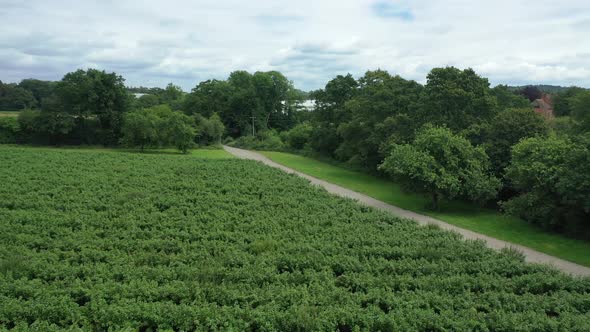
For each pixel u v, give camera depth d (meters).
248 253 19.97
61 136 82.00
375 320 13.90
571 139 31.67
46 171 38.56
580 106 42.28
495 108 44.03
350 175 56.62
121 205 27.62
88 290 15.10
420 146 37.66
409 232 23.98
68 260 18.41
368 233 23.34
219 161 50.75
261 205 28.89
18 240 20.34
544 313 14.91
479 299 15.91
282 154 83.31
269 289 15.83
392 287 16.95
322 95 70.75
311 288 16.28
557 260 24.78
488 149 38.97
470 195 35.38
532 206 30.23
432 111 44.59
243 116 119.06
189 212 26.39
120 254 19.25
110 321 13.57
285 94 128.00
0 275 16.00
